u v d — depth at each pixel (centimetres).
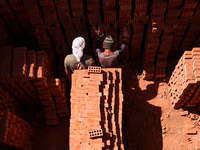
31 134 631
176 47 684
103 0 575
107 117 515
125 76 710
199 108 632
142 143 623
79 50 546
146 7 581
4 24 638
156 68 681
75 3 580
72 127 537
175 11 577
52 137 645
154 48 638
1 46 594
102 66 590
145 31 649
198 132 624
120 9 585
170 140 621
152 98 677
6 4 592
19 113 667
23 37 689
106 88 529
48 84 604
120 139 517
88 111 506
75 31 645
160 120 646
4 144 521
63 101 641
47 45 652
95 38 641
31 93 635
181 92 591
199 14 591
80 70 557
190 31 630
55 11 602
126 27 619
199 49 554
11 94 631
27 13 592
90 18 604
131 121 652
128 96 685
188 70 557
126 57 718
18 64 566
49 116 638
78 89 545
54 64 696
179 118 647
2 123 521
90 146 481
